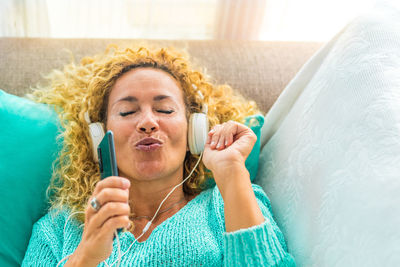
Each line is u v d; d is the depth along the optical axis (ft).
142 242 3.08
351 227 2.52
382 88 2.85
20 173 3.44
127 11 5.47
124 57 3.53
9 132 3.51
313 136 3.24
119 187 2.25
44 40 4.46
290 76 4.47
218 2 5.34
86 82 3.93
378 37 3.14
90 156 3.67
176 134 3.28
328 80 3.34
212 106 3.97
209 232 3.14
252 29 5.51
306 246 2.91
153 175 3.18
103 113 3.54
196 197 3.49
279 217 3.37
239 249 2.70
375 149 2.63
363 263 2.34
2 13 4.92
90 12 5.35
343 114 3.02
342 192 2.72
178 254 2.93
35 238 3.25
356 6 5.50
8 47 4.28
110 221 2.22
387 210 2.34
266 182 3.74
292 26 5.65
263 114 4.33
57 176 3.57
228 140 3.18
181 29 5.72
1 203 3.36
